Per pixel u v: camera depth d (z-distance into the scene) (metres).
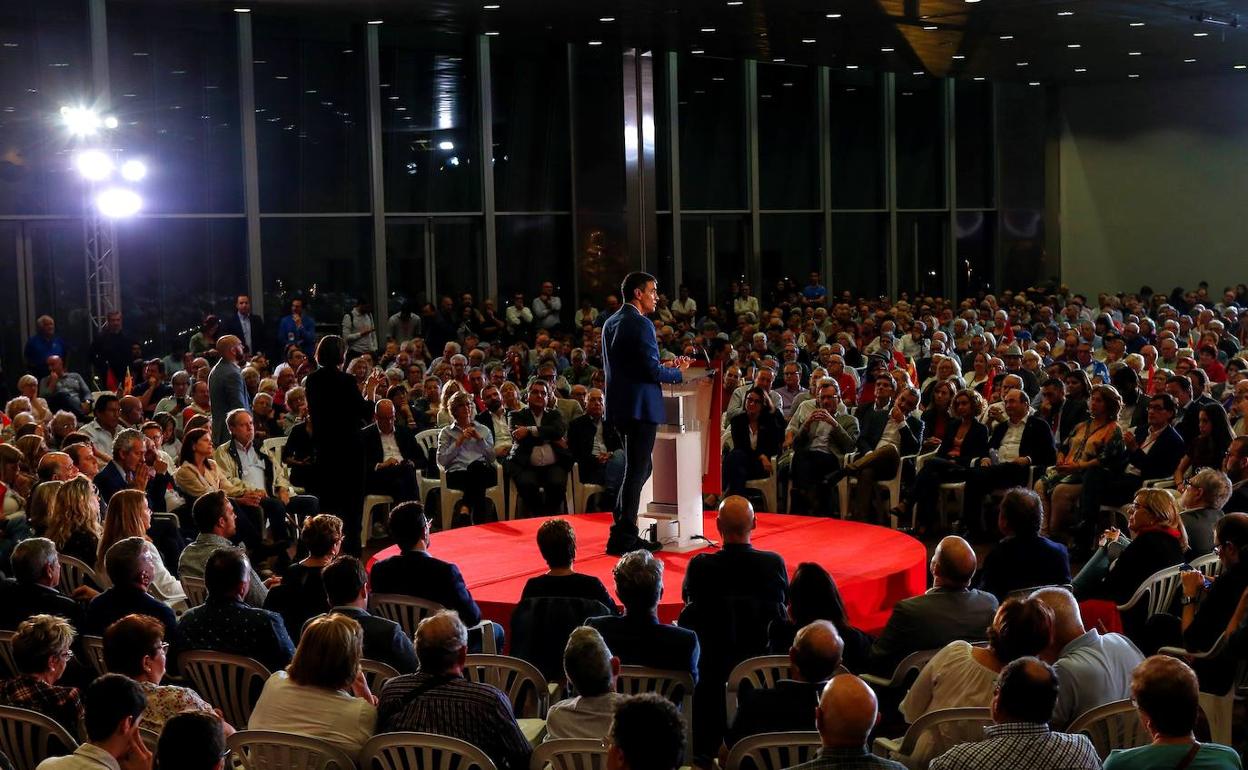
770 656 4.72
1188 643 5.25
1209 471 6.72
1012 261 25.02
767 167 21.56
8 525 6.72
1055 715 4.16
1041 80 24.00
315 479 7.98
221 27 15.67
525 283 18.75
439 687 3.98
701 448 7.97
